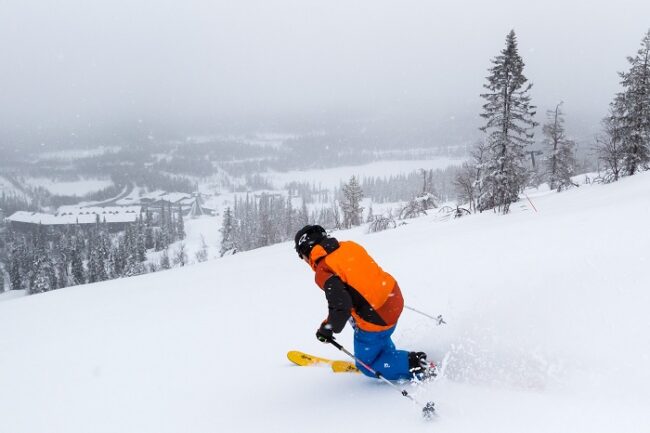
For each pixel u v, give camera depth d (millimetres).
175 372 4281
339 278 3018
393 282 3236
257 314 6023
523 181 21469
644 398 2354
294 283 8062
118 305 8609
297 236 3232
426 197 32875
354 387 3307
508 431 2277
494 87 21141
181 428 3117
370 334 3117
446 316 4254
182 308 7320
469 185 24906
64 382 4465
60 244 126938
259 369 4012
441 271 6211
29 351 5824
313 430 2734
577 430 2174
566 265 4766
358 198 44469
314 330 4930
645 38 22672
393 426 2582
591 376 2693
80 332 6562
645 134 22797
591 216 8320
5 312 9547
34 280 94312
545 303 3865
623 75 23422
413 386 3096
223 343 4965
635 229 5648
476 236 9484
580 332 3236
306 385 3494
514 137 20609
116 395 3930
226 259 20500
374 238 18562
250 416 3109
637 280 3770
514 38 20484
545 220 10008
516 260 5773
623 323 3166
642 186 15352
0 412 3900
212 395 3592
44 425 3537
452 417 2539
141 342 5527
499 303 4188
